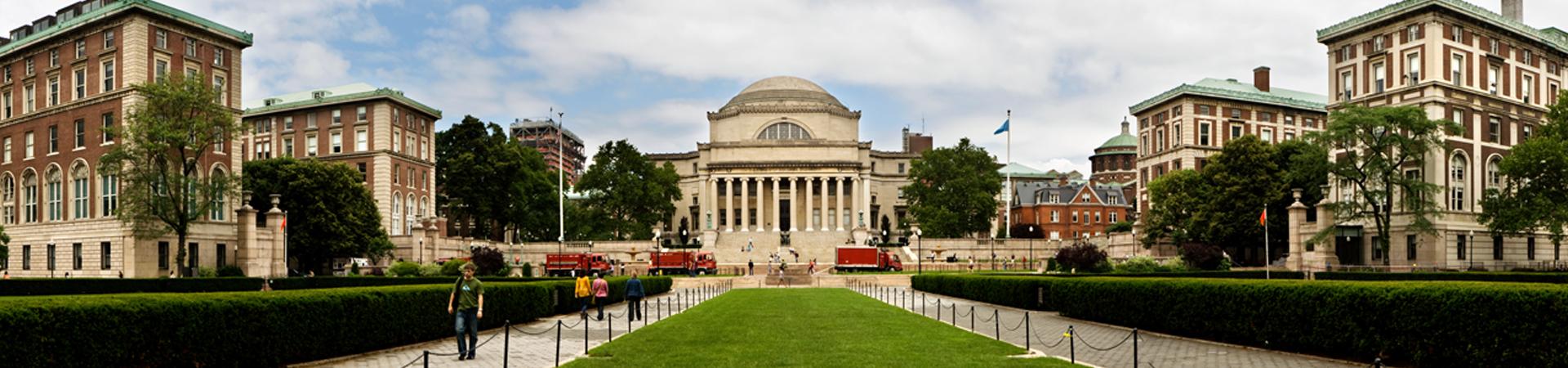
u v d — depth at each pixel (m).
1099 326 33.31
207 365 19.27
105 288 45.12
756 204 146.25
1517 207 67.44
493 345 27.50
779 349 24.95
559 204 117.06
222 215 78.94
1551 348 17.58
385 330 25.64
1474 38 79.44
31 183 82.56
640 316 38.75
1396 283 21.62
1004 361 22.05
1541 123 74.75
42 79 81.19
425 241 96.44
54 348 15.87
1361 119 68.88
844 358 22.84
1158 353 24.41
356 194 86.25
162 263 74.62
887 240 143.25
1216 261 78.44
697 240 126.06
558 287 41.47
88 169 76.44
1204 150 117.06
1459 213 76.56
